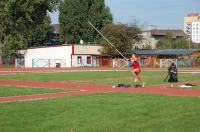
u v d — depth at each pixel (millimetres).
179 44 110062
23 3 81875
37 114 15727
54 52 86438
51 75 48781
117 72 57219
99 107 17656
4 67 80500
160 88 29328
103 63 88812
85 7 109375
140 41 98438
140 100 20391
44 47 87062
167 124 13703
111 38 87438
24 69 70125
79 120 14414
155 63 87062
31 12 82750
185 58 84500
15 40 83062
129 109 17047
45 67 82375
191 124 13680
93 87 30391
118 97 21969
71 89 28438
